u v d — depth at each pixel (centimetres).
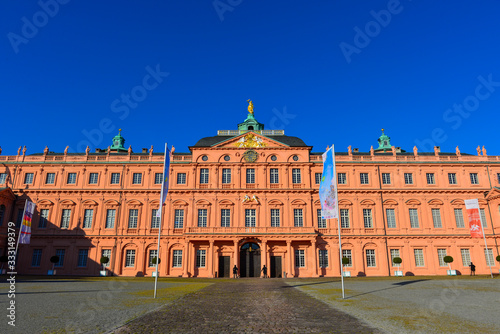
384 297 2597
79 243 6469
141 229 6556
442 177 6875
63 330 1342
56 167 6888
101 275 6159
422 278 5288
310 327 1455
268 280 5184
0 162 6875
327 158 3166
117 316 1675
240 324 1517
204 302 2294
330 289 3375
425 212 6700
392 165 6950
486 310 1917
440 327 1448
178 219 6625
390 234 6550
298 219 6606
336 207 2858
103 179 6838
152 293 2861
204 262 6319
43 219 6625
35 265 6384
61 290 3011
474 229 6016
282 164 6819
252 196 6625
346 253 6475
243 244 6438
